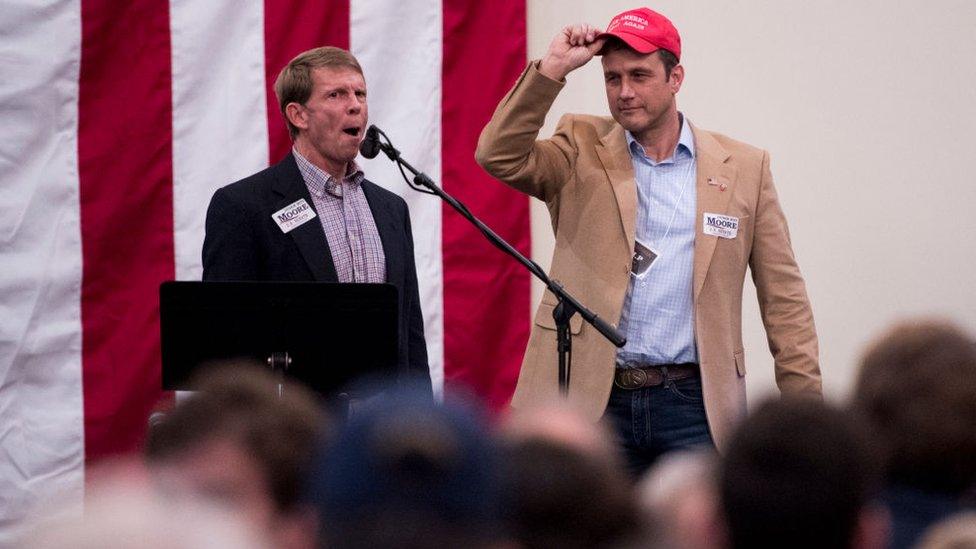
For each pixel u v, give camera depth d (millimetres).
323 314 10664
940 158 17766
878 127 17656
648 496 4871
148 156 15914
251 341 10664
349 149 12391
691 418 12109
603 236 12289
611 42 12336
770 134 17438
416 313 12969
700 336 12094
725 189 12430
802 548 4422
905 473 6070
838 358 17688
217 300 10641
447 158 16484
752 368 17547
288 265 12148
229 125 16109
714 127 17312
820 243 17609
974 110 17766
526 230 16672
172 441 4895
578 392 12102
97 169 15805
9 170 15531
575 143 12766
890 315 17734
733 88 17344
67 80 15656
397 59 16406
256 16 16141
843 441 4441
